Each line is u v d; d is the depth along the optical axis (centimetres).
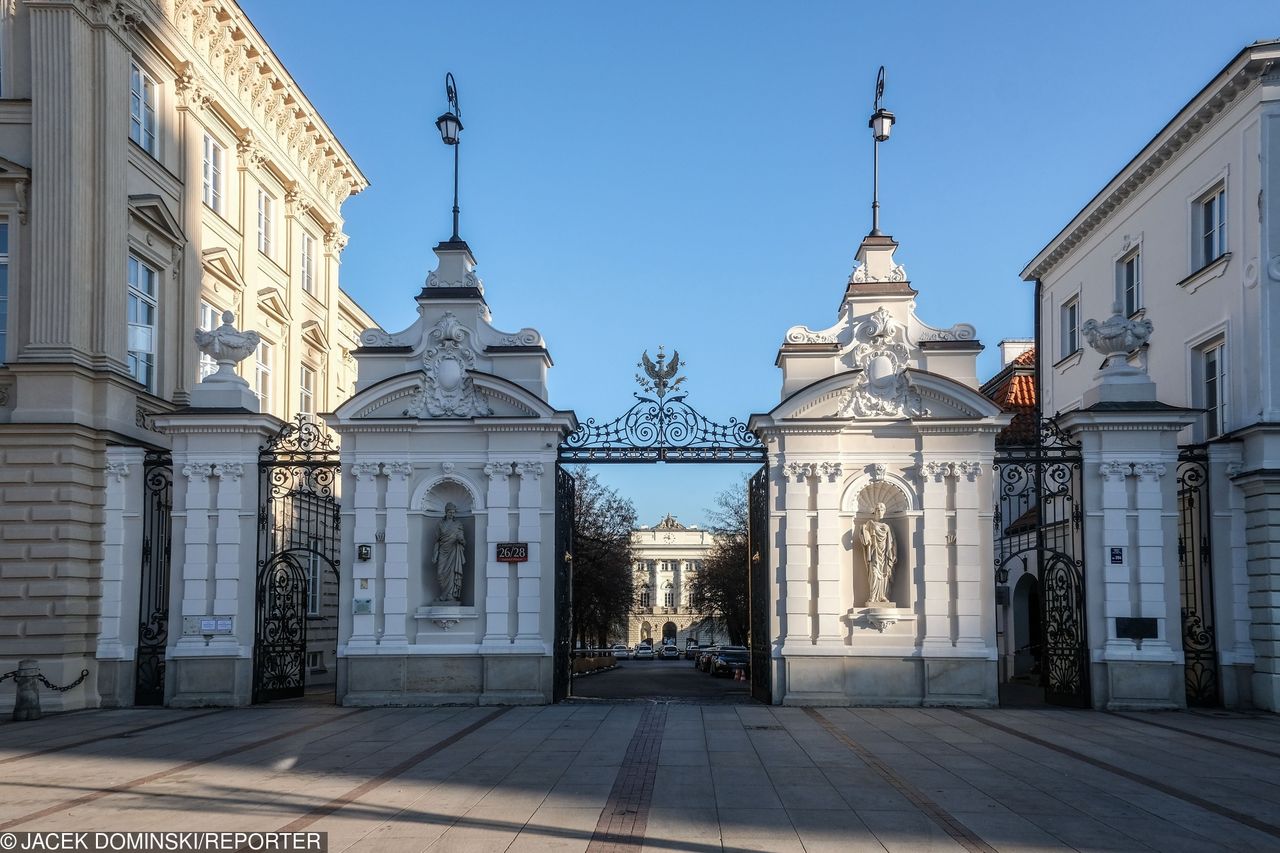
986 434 2155
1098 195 2955
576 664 5100
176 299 2680
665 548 11244
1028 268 3544
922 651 2112
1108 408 2122
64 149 2248
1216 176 2367
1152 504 2111
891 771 1380
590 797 1209
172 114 2727
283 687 2314
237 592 2175
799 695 2117
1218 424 2389
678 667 6862
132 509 2223
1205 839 1030
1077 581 2130
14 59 2303
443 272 2278
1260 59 2159
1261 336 2147
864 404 2172
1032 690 2817
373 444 2206
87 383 2231
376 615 2175
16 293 2236
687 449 2202
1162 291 2639
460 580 2189
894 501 2186
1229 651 2102
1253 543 2092
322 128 3753
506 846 992
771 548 2170
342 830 1052
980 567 2128
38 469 2155
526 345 2231
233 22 2970
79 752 1560
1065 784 1294
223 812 1135
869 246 2248
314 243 3869
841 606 2145
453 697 2141
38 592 2128
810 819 1101
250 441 2208
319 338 3797
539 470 2184
